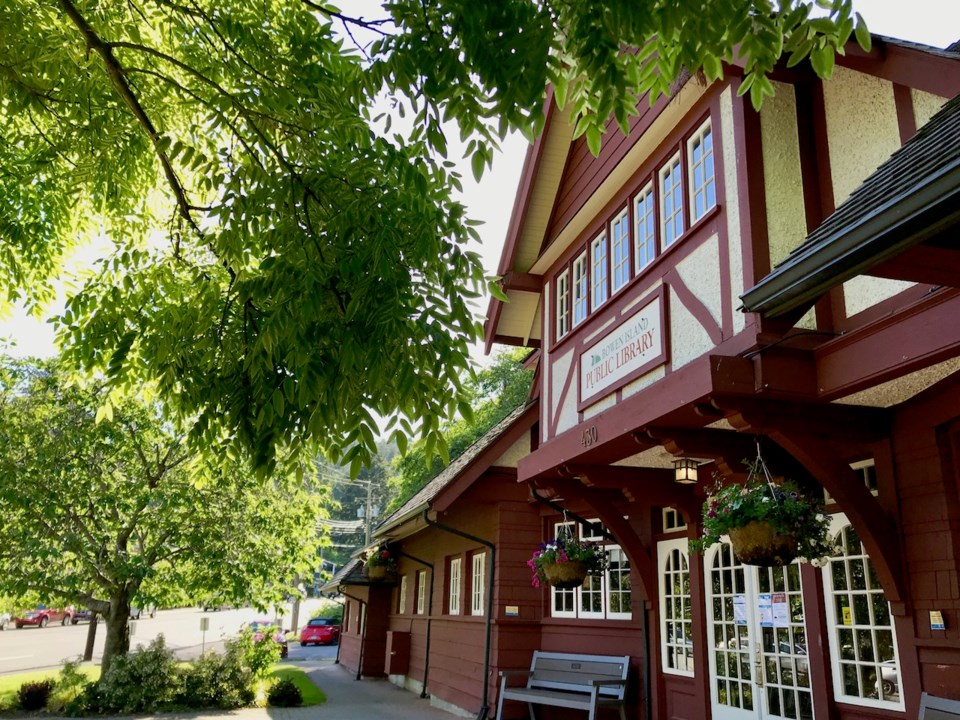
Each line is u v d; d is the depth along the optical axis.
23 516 11.53
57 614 41.44
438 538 15.15
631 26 2.89
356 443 3.56
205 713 12.52
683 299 6.40
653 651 8.78
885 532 5.53
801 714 6.61
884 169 4.04
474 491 11.23
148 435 12.09
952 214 2.96
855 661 6.12
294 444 4.16
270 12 5.19
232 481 12.46
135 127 5.28
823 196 5.80
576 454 7.50
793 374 5.09
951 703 4.99
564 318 9.46
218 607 14.23
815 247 3.67
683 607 8.47
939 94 4.71
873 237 3.27
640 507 9.41
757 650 7.21
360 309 3.51
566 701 9.09
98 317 4.61
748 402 5.20
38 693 12.66
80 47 4.89
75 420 11.93
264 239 4.20
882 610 5.91
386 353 3.42
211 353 4.29
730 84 6.07
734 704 7.46
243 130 5.23
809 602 6.58
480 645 11.71
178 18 5.26
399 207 3.76
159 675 12.83
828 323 5.43
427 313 3.68
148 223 6.35
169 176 4.49
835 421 5.50
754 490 5.33
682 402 5.47
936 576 5.25
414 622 16.41
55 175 5.63
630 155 7.49
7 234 5.63
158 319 4.50
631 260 7.55
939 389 5.26
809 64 5.98
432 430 3.55
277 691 13.59
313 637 35.50
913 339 4.34
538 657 10.51
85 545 11.91
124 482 12.07
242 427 4.10
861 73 5.62
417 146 4.04
